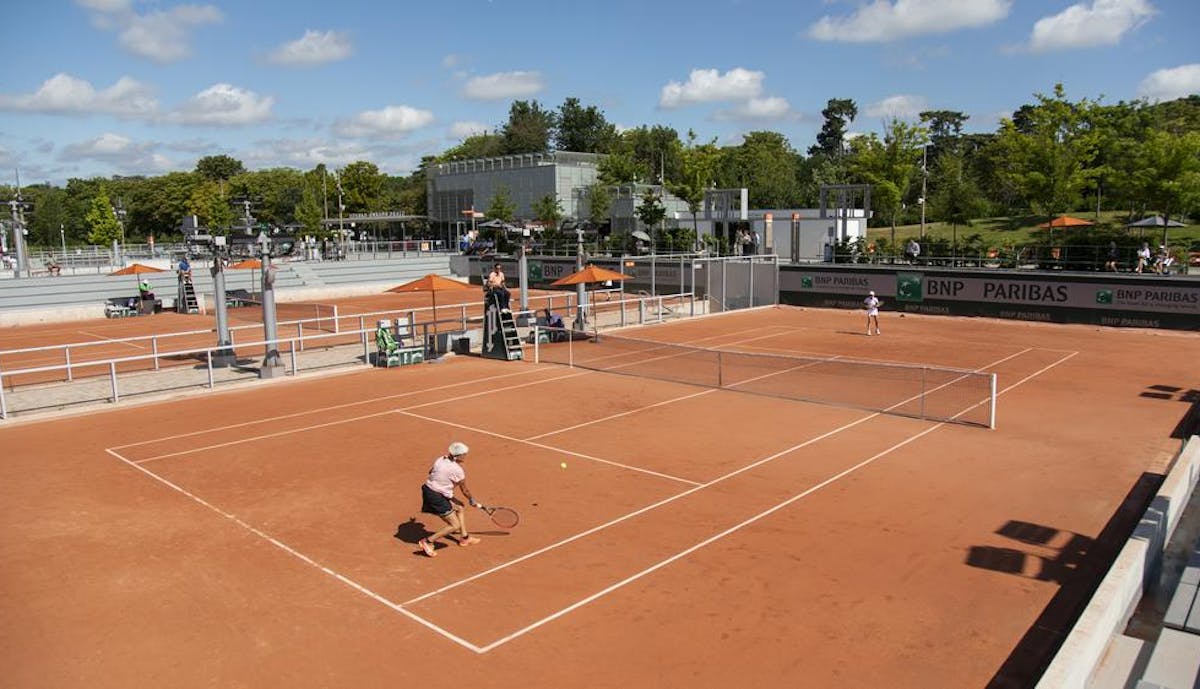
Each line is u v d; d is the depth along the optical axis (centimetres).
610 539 1216
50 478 1523
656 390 2264
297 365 2664
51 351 3162
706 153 5928
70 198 11838
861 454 1641
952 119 12356
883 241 5456
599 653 902
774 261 4359
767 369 2545
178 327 3816
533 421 1923
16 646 929
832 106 13100
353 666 882
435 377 2480
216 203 9656
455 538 1221
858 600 1020
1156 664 877
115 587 1077
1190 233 5644
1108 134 5234
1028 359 2730
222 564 1146
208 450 1702
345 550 1189
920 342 3111
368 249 7644
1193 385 2305
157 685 849
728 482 1471
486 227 3647
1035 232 6238
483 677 856
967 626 957
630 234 5462
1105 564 1129
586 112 10850
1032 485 1455
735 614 987
